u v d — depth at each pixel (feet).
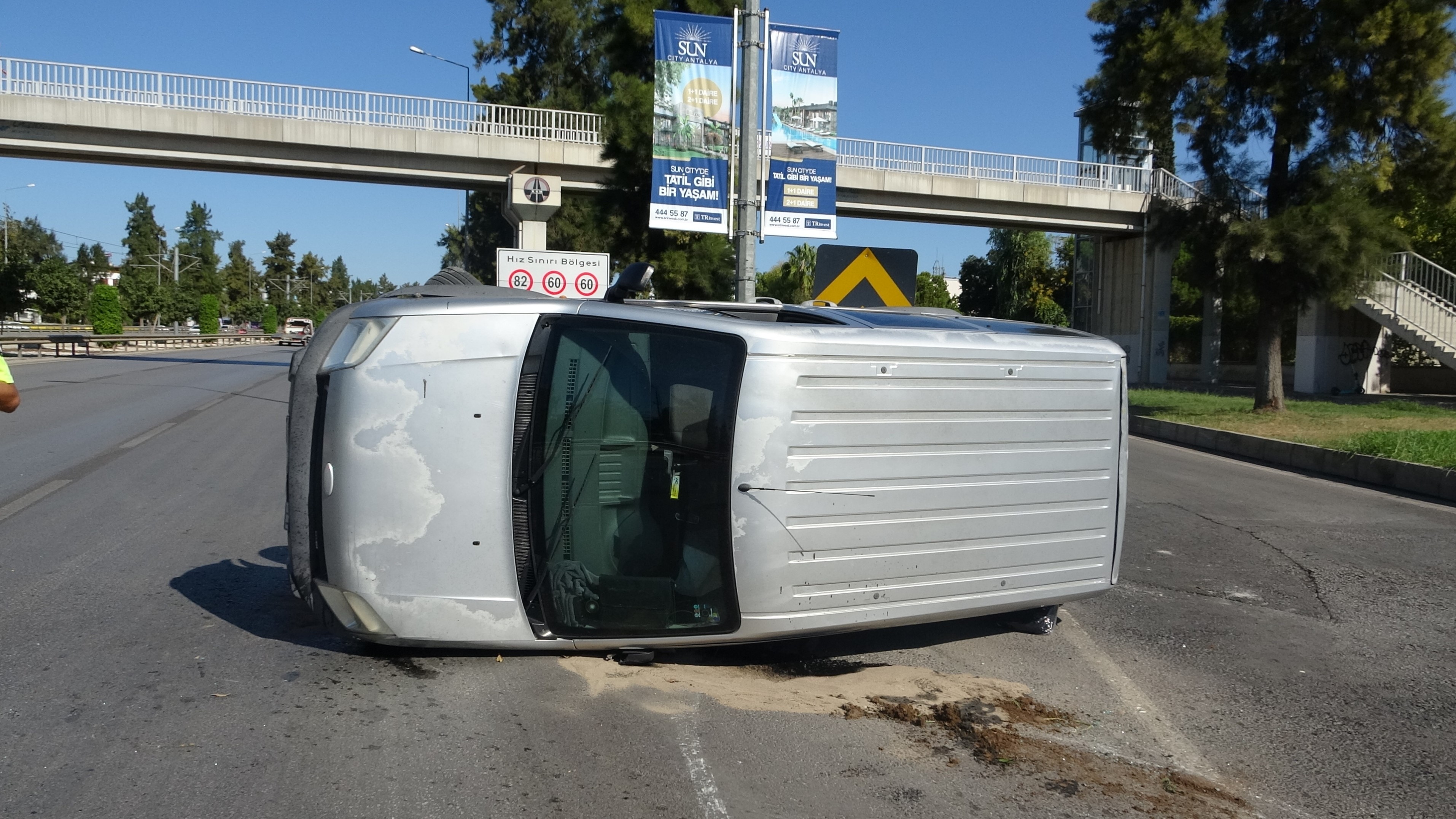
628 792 11.32
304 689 14.03
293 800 10.84
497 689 14.16
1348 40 58.54
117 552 22.04
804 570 14.16
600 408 14.53
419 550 14.30
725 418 13.98
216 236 473.67
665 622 14.44
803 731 13.30
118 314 150.61
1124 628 18.93
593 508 14.53
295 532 15.26
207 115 89.04
